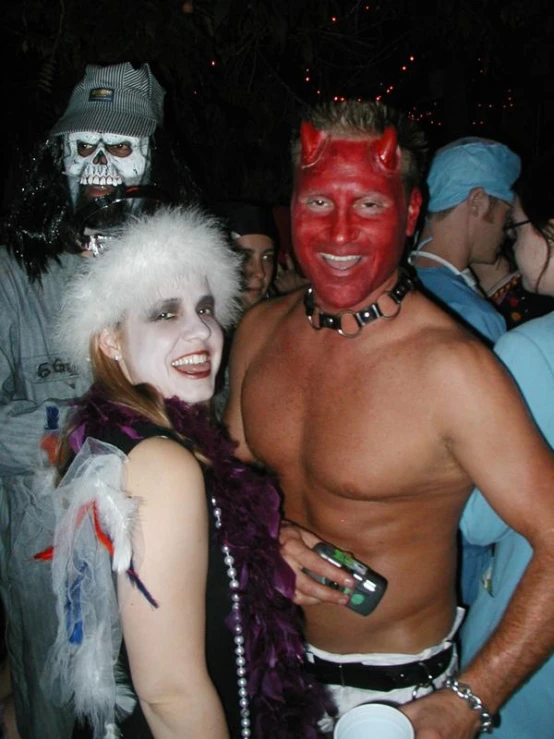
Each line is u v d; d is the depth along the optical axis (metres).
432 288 2.32
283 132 5.11
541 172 1.60
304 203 1.48
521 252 1.67
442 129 6.29
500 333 2.30
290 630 1.41
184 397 1.34
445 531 1.58
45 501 1.66
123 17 3.90
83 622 1.20
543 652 1.39
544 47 5.29
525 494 1.37
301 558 1.51
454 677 1.42
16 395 1.79
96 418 1.28
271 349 1.71
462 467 1.45
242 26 4.51
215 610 1.29
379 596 1.51
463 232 2.37
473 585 2.08
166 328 1.30
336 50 5.60
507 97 6.36
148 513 1.15
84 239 1.72
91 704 1.23
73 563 1.19
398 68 5.96
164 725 1.19
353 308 1.53
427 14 5.33
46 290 1.82
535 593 1.37
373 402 1.50
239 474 1.41
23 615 1.81
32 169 1.88
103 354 1.34
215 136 4.97
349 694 1.62
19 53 4.22
